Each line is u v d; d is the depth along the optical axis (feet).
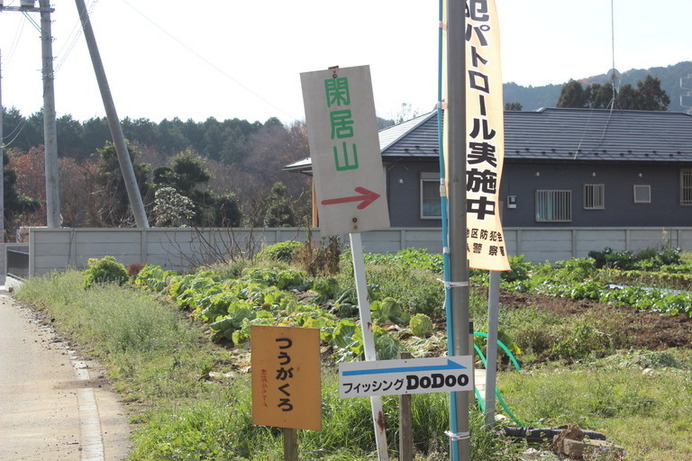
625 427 22.38
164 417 23.04
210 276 54.34
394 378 15.12
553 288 54.70
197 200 135.54
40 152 213.05
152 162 221.46
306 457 19.11
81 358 36.91
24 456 21.12
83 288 57.62
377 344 29.48
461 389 15.39
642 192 96.32
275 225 122.62
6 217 161.89
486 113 20.39
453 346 16.25
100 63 82.48
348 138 16.28
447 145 16.31
